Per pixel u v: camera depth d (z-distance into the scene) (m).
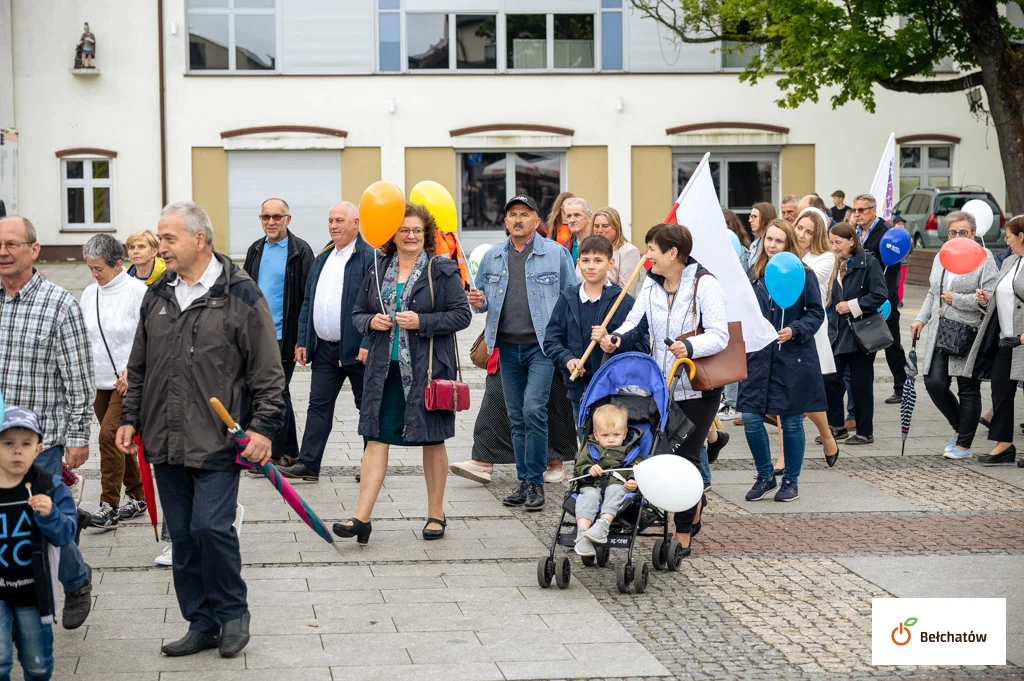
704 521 8.08
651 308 6.95
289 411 9.48
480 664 5.33
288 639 5.65
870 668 5.34
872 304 10.42
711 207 7.48
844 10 24.06
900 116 31.45
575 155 31.11
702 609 6.18
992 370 9.74
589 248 7.59
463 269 9.42
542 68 31.11
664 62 31.08
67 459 5.85
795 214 13.06
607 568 6.93
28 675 4.87
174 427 5.34
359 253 8.84
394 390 7.31
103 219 30.55
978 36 22.25
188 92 30.20
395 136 30.73
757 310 7.56
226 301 5.40
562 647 5.57
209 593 5.41
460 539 7.53
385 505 8.42
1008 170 22.53
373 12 30.50
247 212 30.66
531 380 8.29
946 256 9.75
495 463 9.09
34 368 5.75
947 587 6.55
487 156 31.12
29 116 30.14
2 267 5.67
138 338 5.56
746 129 31.06
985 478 9.38
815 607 6.22
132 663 5.32
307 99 30.52
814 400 8.48
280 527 7.75
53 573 4.79
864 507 8.45
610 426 6.48
